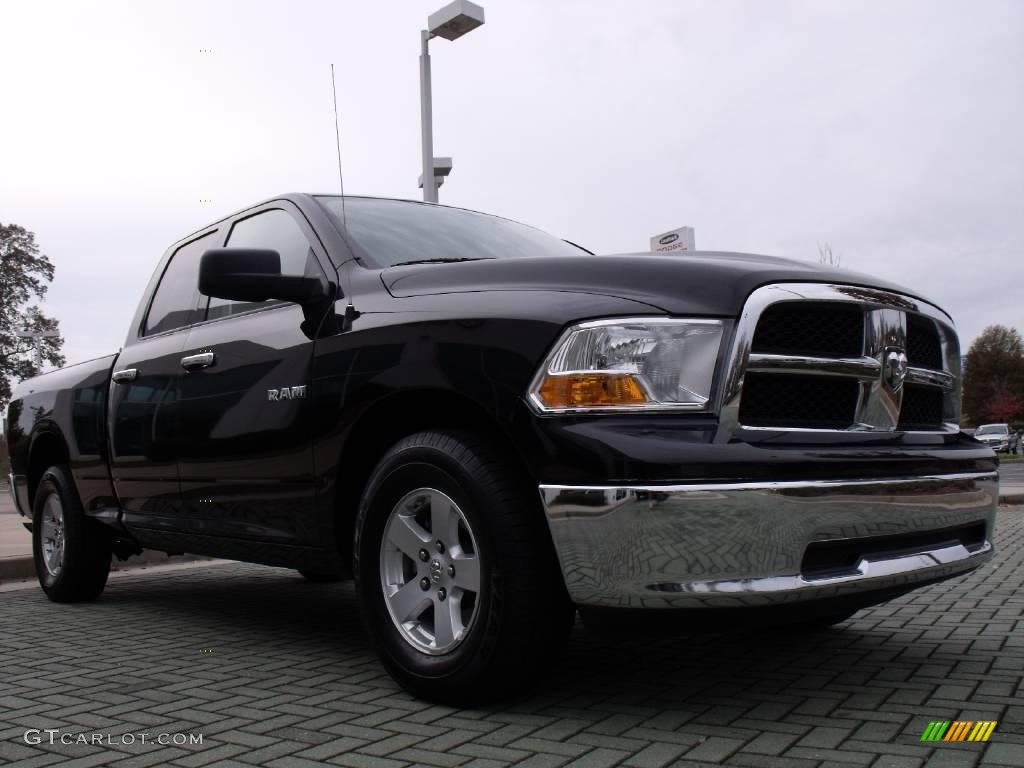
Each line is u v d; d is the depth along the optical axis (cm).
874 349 293
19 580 654
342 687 322
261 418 362
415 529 301
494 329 283
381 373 311
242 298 343
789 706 286
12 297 5634
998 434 5556
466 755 244
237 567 724
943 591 509
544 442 263
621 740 254
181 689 324
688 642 385
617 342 264
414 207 426
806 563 265
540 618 272
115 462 472
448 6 1175
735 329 265
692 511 247
